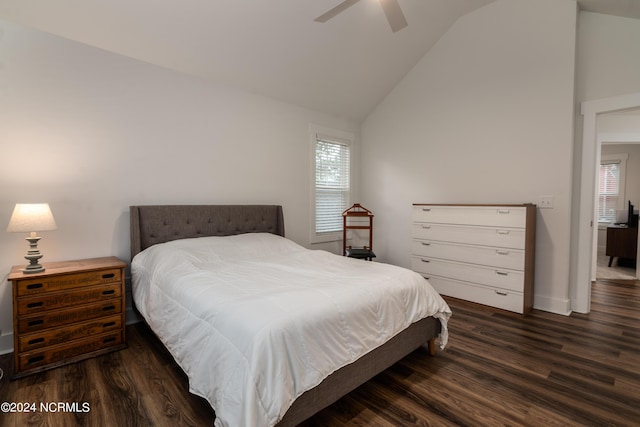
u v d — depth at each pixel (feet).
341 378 5.30
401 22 7.05
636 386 6.21
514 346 7.97
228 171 11.39
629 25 9.30
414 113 14.03
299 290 5.74
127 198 9.23
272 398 4.06
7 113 7.43
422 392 6.06
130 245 9.23
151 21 8.30
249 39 9.71
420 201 13.96
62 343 6.97
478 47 11.91
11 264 7.58
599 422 5.19
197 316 5.35
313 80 12.37
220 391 4.33
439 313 7.39
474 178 12.16
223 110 11.18
